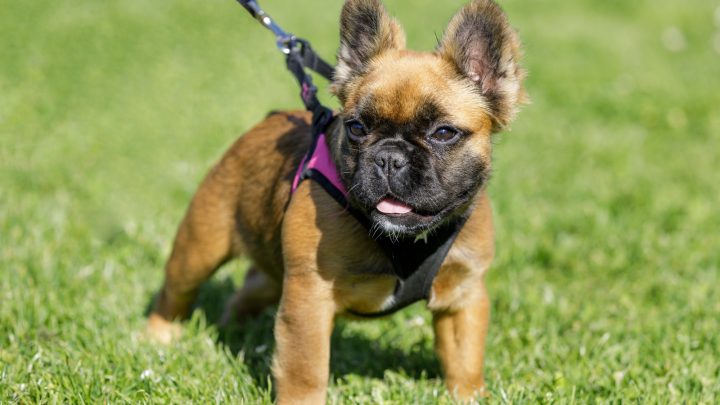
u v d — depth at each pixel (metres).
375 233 4.27
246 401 4.61
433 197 4.21
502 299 6.29
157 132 10.56
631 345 5.47
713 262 7.02
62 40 14.48
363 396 4.88
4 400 4.38
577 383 4.98
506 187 8.93
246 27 16.19
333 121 4.64
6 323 5.34
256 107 11.72
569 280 6.82
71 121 10.70
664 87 13.48
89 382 4.64
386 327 6.03
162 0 17.64
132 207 8.19
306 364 4.42
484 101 4.45
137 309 6.04
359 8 4.54
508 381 5.11
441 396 4.86
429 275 4.47
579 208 8.27
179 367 5.02
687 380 4.95
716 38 17.66
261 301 6.32
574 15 19.02
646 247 7.29
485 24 4.45
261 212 5.10
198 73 13.27
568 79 13.92
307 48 5.57
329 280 4.41
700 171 9.69
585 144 10.67
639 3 20.14
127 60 13.73
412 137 4.24
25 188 8.32
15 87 11.80
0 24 15.09
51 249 6.66
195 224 5.52
